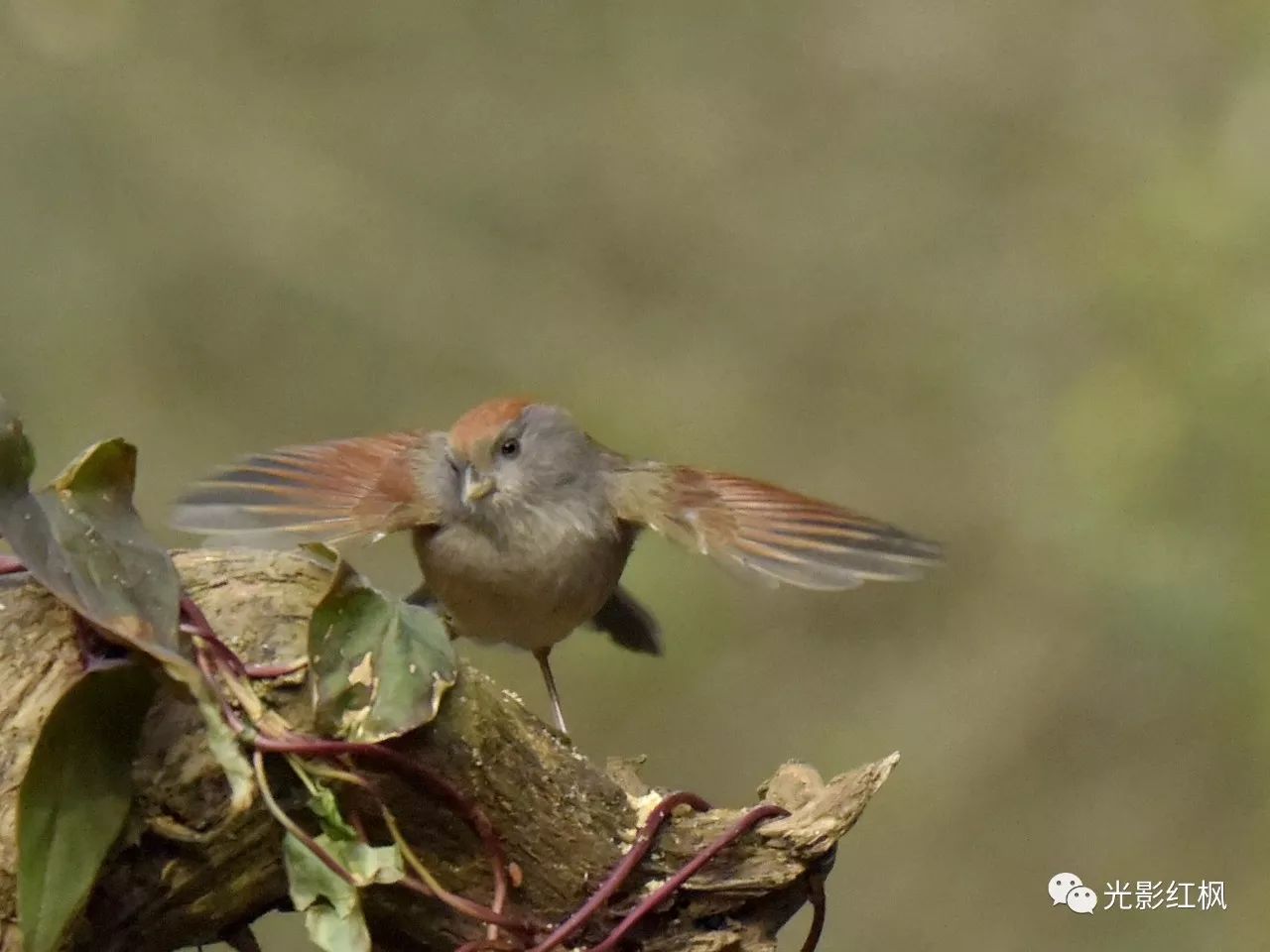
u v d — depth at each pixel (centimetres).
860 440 1432
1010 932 1248
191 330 1356
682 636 1320
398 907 436
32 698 393
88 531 386
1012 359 1423
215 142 1397
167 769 399
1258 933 1194
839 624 1360
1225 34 1396
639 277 1473
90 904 409
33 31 1380
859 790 468
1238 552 1113
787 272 1484
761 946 464
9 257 1331
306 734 401
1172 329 1163
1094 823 1263
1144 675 1280
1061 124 1476
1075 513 1212
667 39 1530
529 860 434
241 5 1428
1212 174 1218
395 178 1438
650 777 1281
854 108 1536
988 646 1340
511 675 1299
